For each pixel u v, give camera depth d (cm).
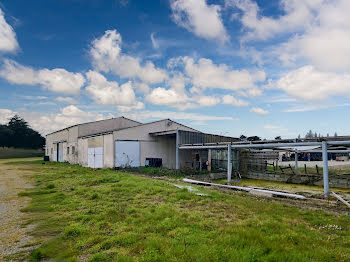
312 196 950
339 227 531
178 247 405
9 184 1155
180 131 1761
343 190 1210
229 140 2192
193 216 584
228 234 464
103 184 1113
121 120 2762
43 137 6450
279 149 1658
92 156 2186
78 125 2516
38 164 2634
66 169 1928
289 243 434
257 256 383
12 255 405
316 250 405
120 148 1898
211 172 1723
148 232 490
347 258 383
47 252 414
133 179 1223
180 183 1208
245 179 1706
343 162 2730
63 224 554
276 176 1600
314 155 3219
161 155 2127
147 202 745
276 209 688
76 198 808
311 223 566
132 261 365
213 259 368
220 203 738
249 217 596
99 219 576
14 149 5881
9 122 6291
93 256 379
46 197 829
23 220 589
